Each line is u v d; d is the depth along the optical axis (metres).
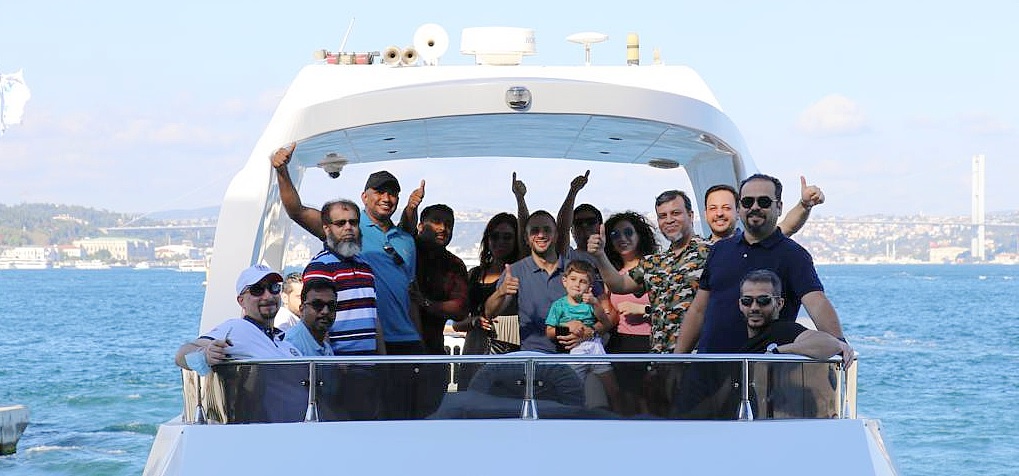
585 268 14.98
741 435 11.30
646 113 14.40
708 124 15.06
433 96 14.15
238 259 14.56
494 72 17.23
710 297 13.08
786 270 12.75
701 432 11.31
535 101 14.15
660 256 15.15
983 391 65.25
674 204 15.05
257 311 12.62
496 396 11.48
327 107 14.31
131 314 143.50
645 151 18.12
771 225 12.72
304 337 13.14
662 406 11.45
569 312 15.05
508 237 18.03
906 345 96.38
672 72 17.78
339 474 11.09
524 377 11.48
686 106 14.75
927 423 54.25
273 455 11.16
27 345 95.75
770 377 11.58
